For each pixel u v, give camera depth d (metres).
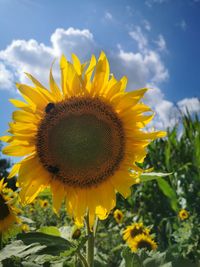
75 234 0.35
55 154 0.29
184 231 0.61
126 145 0.30
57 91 0.29
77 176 0.29
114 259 0.58
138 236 0.60
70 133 0.29
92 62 0.29
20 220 0.42
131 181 0.29
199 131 1.05
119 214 0.83
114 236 0.71
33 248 0.26
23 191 0.29
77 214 0.29
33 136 0.29
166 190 0.89
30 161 0.29
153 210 1.01
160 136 0.29
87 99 0.30
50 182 0.30
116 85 0.29
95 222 0.30
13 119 0.28
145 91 0.28
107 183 0.30
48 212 0.85
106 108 0.29
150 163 1.13
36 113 0.29
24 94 0.29
